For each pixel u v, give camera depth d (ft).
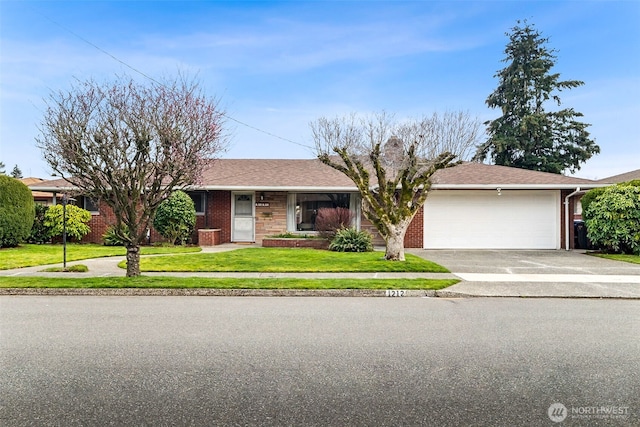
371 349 17.21
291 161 80.79
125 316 23.12
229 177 69.51
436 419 11.39
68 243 63.16
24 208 54.49
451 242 61.67
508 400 12.55
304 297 29.27
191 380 13.94
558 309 25.26
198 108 33.40
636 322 21.90
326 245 59.11
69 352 16.71
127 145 31.91
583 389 13.35
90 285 30.68
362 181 44.91
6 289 30.14
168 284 30.91
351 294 29.84
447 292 29.73
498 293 29.58
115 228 33.76
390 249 44.29
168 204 60.54
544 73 134.31
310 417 11.48
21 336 18.99
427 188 44.88
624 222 50.88
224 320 22.24
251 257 46.16
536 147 130.72
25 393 12.91
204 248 58.39
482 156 133.49
